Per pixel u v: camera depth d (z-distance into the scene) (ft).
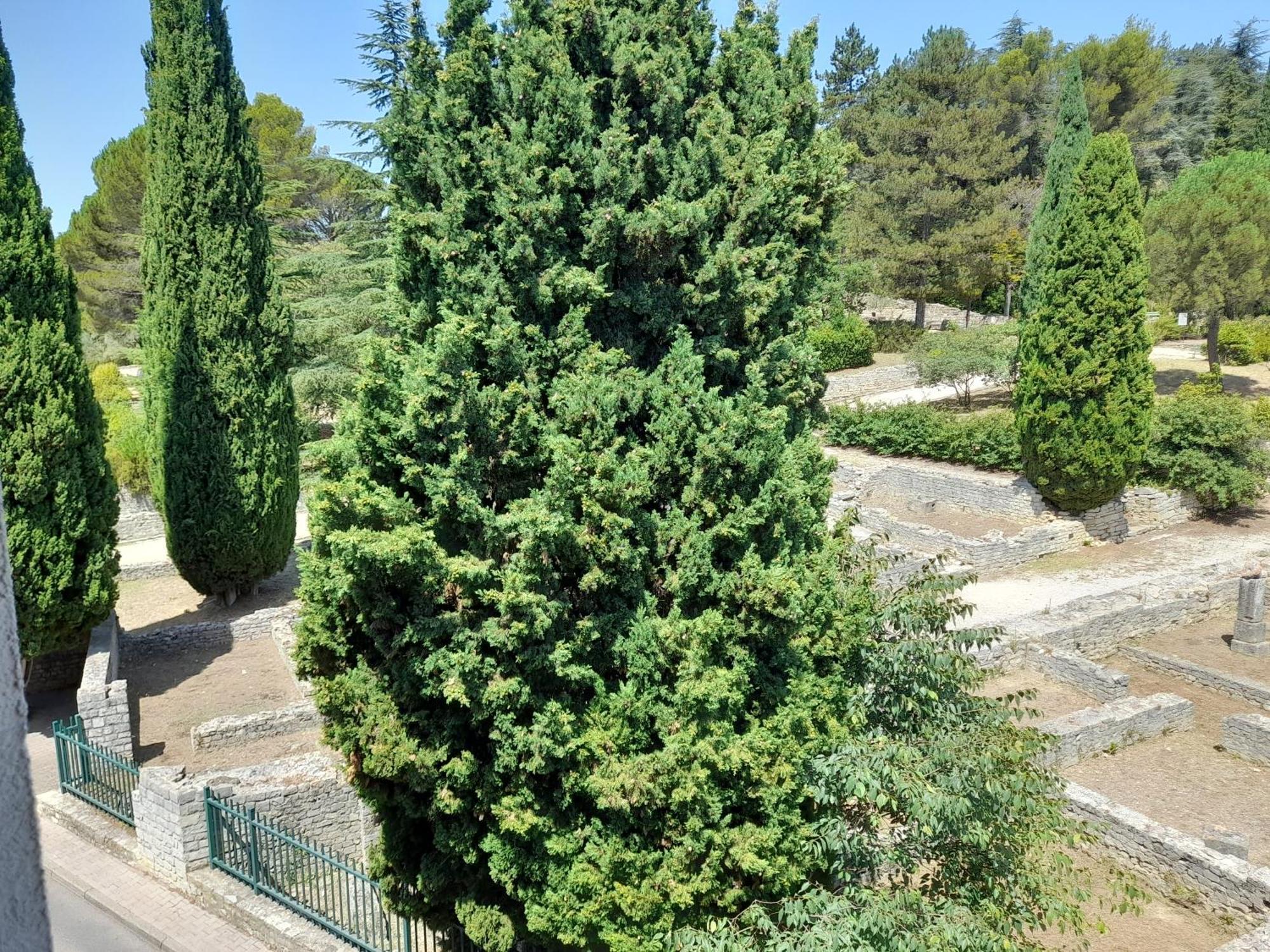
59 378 50.75
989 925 25.17
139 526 86.94
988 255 139.74
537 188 30.17
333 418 112.27
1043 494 82.33
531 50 30.91
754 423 30.99
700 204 31.86
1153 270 106.93
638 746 28.84
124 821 44.11
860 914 24.48
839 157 40.52
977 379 128.98
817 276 41.06
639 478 29.73
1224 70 198.90
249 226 64.23
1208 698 55.26
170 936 37.52
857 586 32.76
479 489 29.40
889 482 96.68
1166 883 38.17
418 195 31.83
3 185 48.93
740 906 28.76
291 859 38.55
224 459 65.10
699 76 36.76
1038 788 28.17
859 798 28.04
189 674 59.21
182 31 60.75
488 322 30.78
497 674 27.27
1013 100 158.20
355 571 26.86
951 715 30.19
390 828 31.35
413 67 31.86
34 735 53.72
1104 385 75.87
